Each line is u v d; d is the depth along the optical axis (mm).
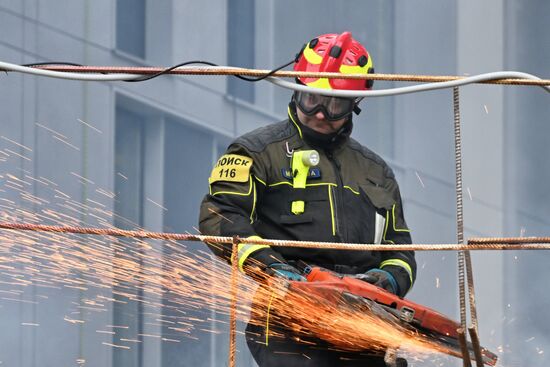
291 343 10797
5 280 23734
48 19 26531
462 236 9773
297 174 11086
